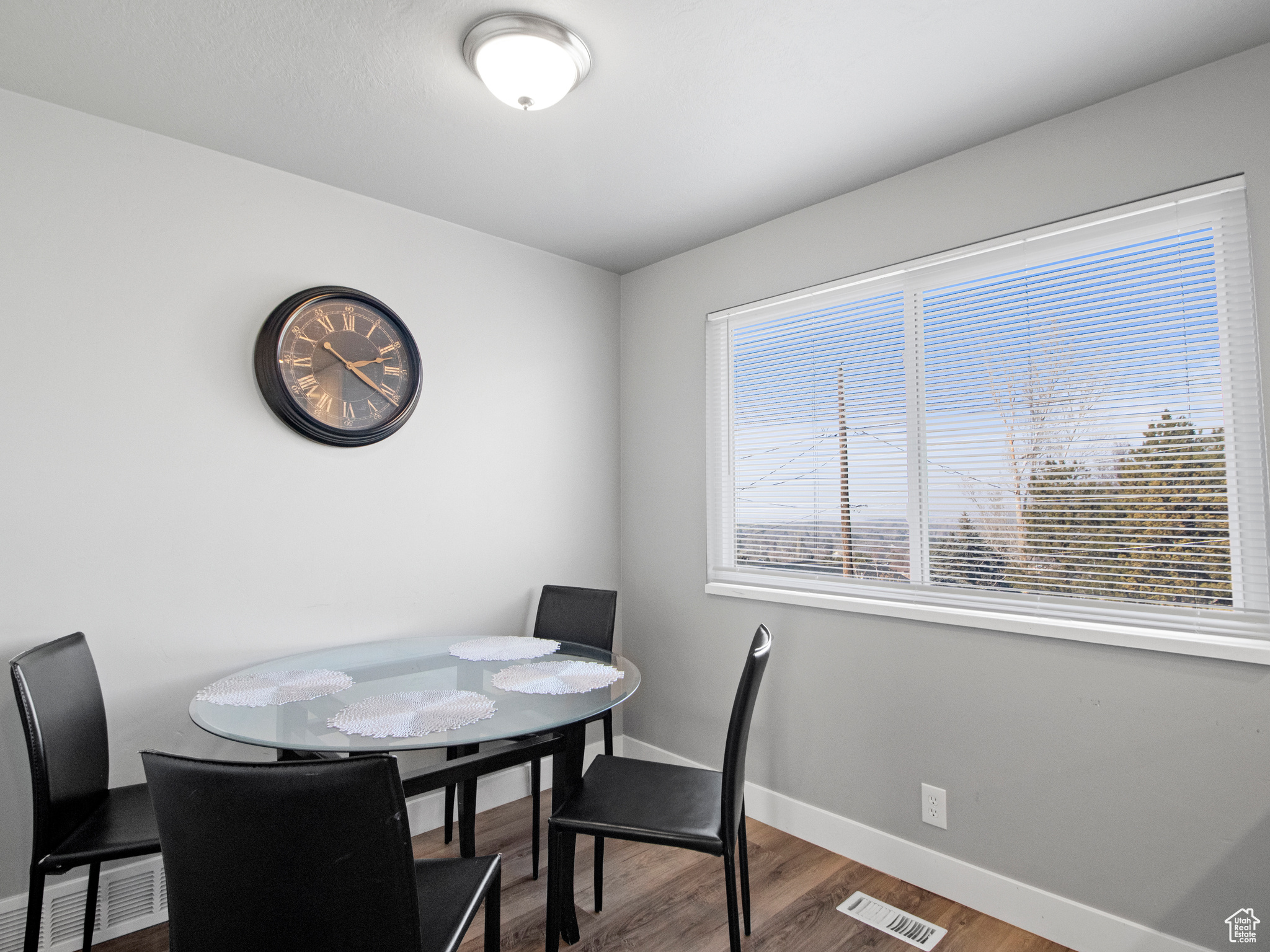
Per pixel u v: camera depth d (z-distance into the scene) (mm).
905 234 2355
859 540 2492
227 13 1584
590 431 3295
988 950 1920
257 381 2291
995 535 2146
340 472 2482
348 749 1460
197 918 1079
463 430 2826
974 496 2195
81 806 1720
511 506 2975
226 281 2244
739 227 2848
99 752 1822
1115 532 1911
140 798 1830
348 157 2277
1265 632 1676
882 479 2428
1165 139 1821
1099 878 1879
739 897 2176
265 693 1838
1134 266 1891
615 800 1883
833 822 2473
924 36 1670
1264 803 1638
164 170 2137
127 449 2053
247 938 1062
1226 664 1695
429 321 2732
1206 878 1714
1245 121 1705
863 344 2494
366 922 1073
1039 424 2057
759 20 1613
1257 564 1691
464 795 2357
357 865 1057
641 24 1624
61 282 1957
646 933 1993
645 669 3248
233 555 2240
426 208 2672
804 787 2578
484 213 2717
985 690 2107
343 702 1771
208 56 1748
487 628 2883
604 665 2145
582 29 1640
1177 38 1667
